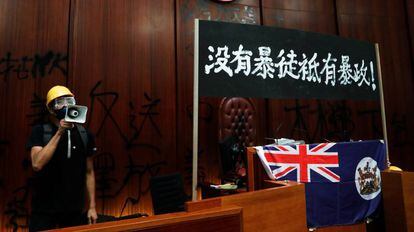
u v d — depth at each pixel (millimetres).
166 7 3740
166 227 1128
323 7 4531
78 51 3305
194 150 1667
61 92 1899
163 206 2623
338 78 2197
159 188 2652
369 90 2361
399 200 1957
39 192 1776
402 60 4797
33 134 1873
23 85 3096
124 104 3434
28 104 3094
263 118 4090
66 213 1807
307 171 1847
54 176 1792
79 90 3270
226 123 3840
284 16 4301
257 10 4184
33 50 3158
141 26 3592
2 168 2951
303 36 2070
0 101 3006
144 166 3461
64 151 1834
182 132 3674
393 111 4660
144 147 3480
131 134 3438
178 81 3703
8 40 3084
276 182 1737
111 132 3355
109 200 3285
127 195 3359
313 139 4254
